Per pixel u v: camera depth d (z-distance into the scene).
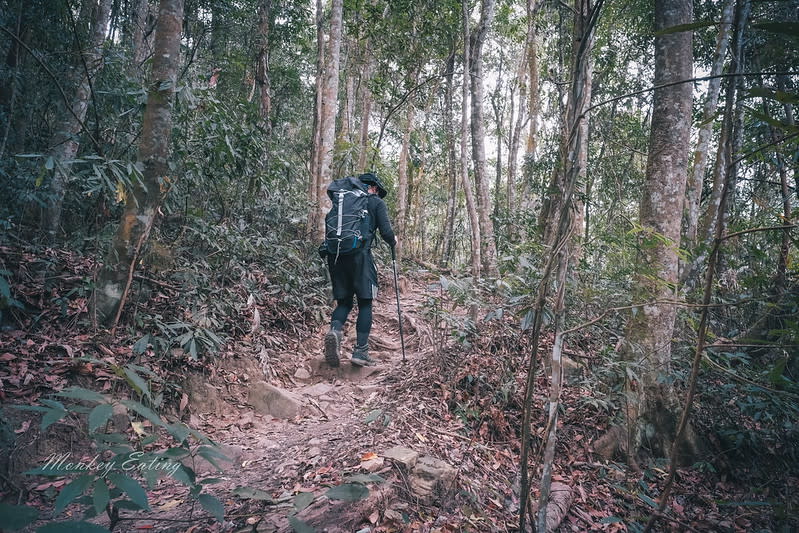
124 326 3.74
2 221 3.92
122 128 4.96
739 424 4.55
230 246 4.87
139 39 8.66
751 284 3.80
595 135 10.91
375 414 3.09
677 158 4.09
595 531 3.17
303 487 2.56
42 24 5.25
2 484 2.37
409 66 8.96
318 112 10.49
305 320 5.50
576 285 4.70
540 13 10.25
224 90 10.13
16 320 3.41
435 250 20.89
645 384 4.17
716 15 7.78
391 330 6.17
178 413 3.42
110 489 1.48
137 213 3.71
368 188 4.74
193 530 2.14
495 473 3.35
